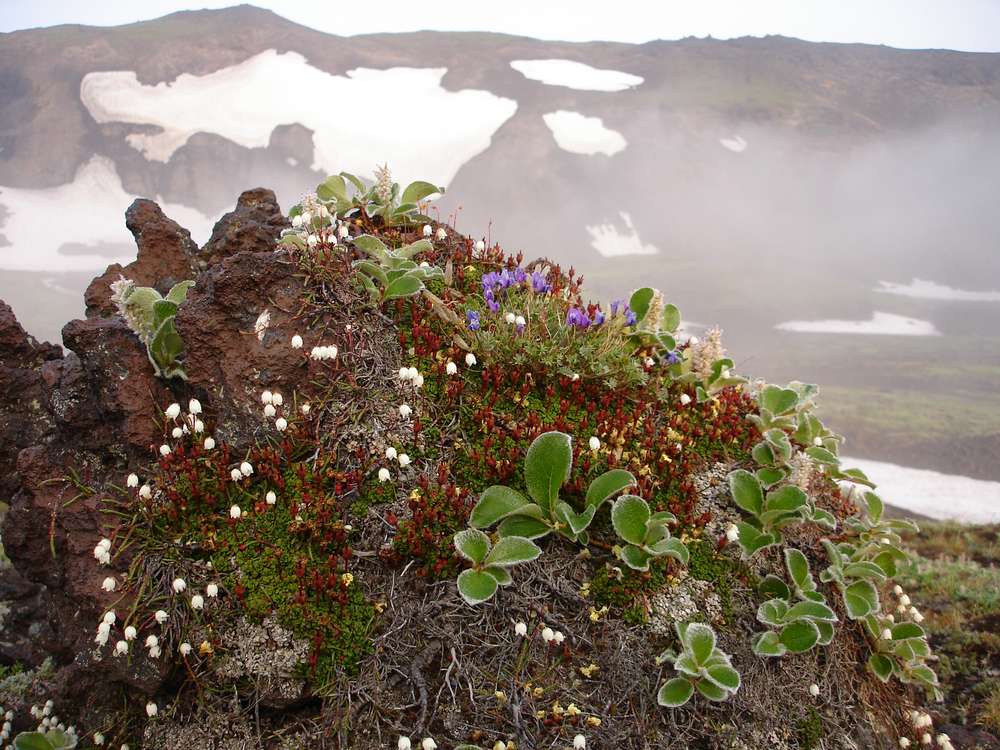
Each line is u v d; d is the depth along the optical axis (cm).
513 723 44
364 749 43
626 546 48
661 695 45
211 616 45
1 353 62
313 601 45
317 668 44
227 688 45
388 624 46
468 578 45
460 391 53
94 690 48
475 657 45
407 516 49
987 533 117
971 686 65
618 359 55
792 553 51
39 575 51
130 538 47
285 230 57
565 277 65
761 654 48
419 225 65
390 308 56
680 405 58
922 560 94
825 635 50
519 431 52
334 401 51
